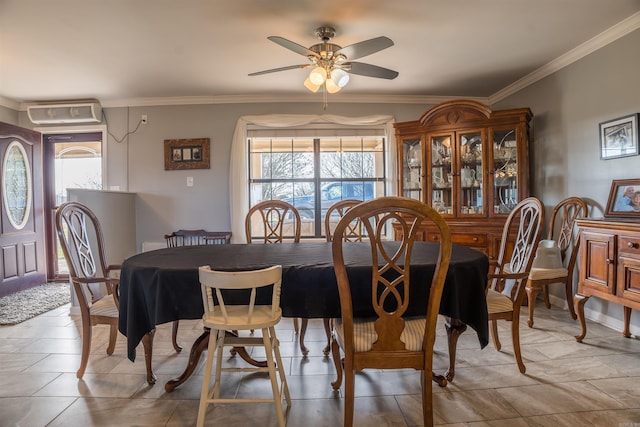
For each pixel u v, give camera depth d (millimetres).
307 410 1728
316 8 2299
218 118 4215
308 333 2732
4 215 3787
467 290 1670
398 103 4273
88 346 2049
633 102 2559
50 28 2506
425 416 1482
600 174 2834
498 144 3539
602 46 2787
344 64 2432
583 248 2486
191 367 1905
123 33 2594
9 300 3604
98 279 1987
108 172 4285
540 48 2955
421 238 3754
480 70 3422
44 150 4484
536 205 2049
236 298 1679
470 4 2285
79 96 4062
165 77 3488
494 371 2070
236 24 2486
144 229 4285
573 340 2490
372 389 1913
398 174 3902
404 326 1524
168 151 4238
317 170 4359
